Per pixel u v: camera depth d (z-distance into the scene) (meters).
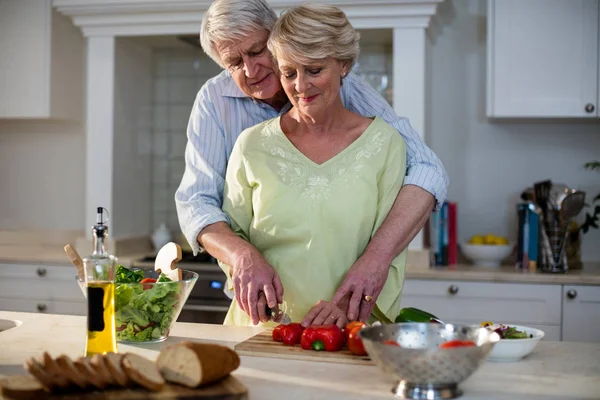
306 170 1.72
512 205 3.66
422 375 1.13
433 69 3.70
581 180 3.61
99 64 3.64
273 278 1.60
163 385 1.17
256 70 1.79
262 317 1.58
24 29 3.68
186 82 4.11
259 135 1.79
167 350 1.20
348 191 1.69
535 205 3.29
